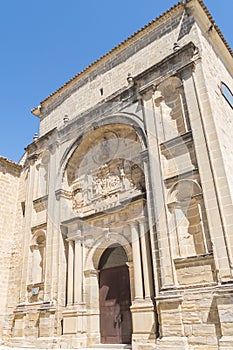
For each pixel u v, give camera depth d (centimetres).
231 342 848
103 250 1445
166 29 1567
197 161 1137
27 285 1591
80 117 1706
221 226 997
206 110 1200
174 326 986
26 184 1997
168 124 1316
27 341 1404
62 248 1497
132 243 1223
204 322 938
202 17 1522
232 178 1144
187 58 1354
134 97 1490
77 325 1290
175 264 1074
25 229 1742
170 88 1397
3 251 1820
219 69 1525
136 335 1085
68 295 1385
